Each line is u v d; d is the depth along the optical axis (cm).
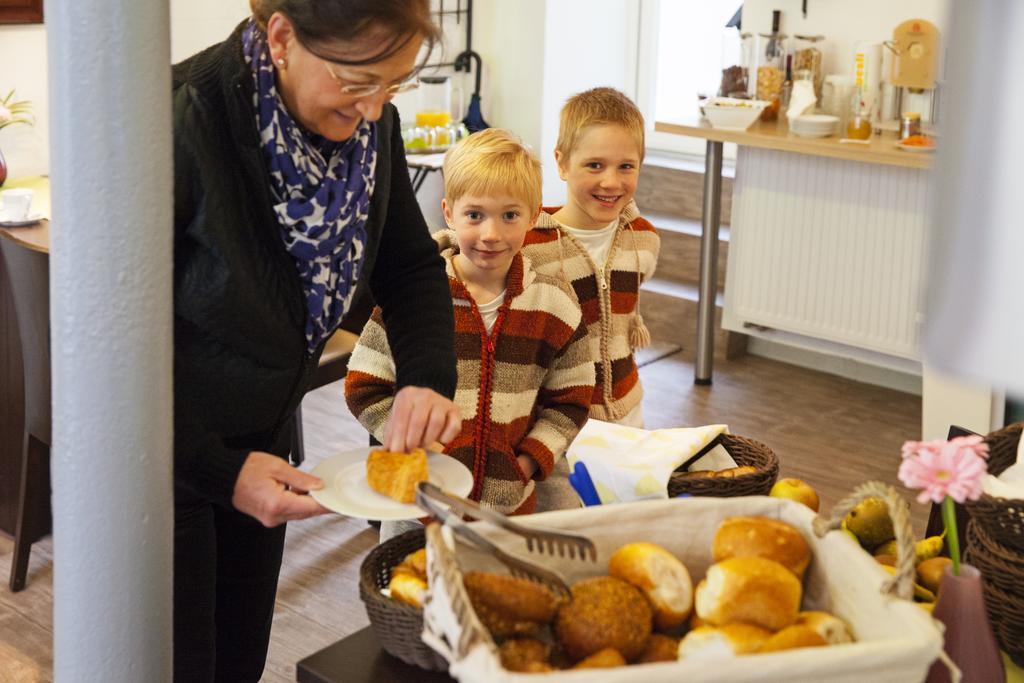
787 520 102
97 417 99
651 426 400
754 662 77
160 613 106
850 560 94
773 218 440
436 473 131
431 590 89
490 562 98
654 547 96
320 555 301
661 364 463
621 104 213
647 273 221
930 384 361
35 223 295
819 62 436
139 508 102
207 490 128
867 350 436
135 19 93
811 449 383
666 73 562
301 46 121
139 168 95
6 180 352
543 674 76
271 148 130
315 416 396
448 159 181
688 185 528
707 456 146
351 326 308
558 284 183
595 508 101
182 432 128
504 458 176
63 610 104
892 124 412
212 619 155
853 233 420
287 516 124
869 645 80
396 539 115
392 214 162
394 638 103
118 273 97
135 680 106
